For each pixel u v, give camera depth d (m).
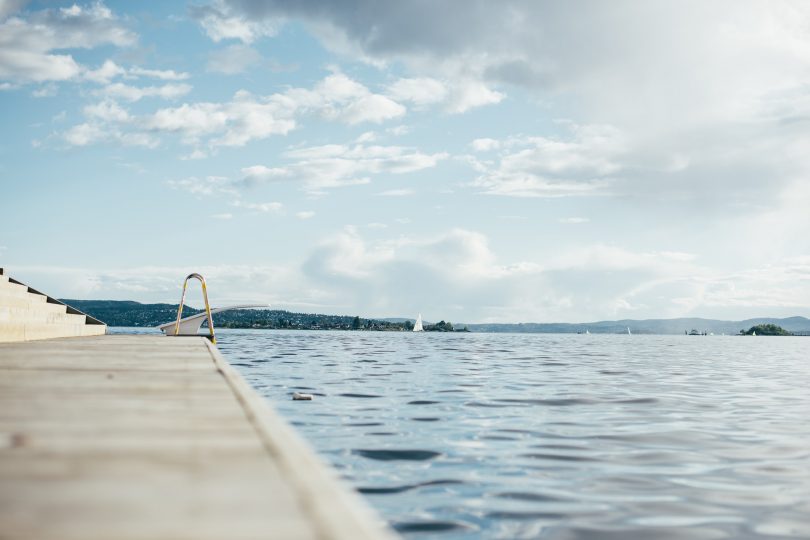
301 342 43.97
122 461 2.47
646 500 5.03
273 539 1.64
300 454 2.53
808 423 8.91
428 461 6.23
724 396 12.48
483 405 10.32
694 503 4.97
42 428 3.11
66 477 2.23
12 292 12.41
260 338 54.19
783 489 5.38
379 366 19.38
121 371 5.90
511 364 21.69
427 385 13.48
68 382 4.99
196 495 2.02
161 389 4.59
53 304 14.98
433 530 4.29
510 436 7.57
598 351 37.44
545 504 4.89
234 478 2.22
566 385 13.99
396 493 5.12
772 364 26.31
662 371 19.72
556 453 6.68
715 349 49.84
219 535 1.67
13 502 1.95
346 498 1.97
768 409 10.46
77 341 11.85
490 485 5.39
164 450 2.66
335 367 18.48
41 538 1.64
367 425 8.16
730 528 4.42
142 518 1.80
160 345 10.48
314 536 1.66
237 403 3.94
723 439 7.59
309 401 10.44
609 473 5.86
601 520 4.54
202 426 3.18
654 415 9.55
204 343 11.39
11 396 4.20
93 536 1.66
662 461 6.38
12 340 11.23
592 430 8.09
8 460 2.48
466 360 23.81
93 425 3.20
